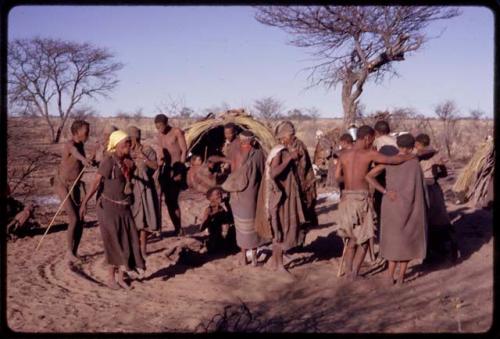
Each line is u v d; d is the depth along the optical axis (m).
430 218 8.01
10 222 10.01
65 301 6.72
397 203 6.97
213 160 10.80
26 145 17.56
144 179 8.49
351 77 19.20
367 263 8.30
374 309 6.26
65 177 8.41
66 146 8.41
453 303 6.30
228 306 6.52
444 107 29.77
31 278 7.59
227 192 8.99
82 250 9.15
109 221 7.00
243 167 8.05
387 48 18.64
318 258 8.74
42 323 5.97
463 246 8.77
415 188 7.00
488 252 8.32
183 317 6.15
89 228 10.93
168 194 10.20
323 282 7.48
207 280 7.58
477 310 6.03
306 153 8.54
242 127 10.80
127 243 7.09
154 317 6.18
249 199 8.07
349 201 7.30
